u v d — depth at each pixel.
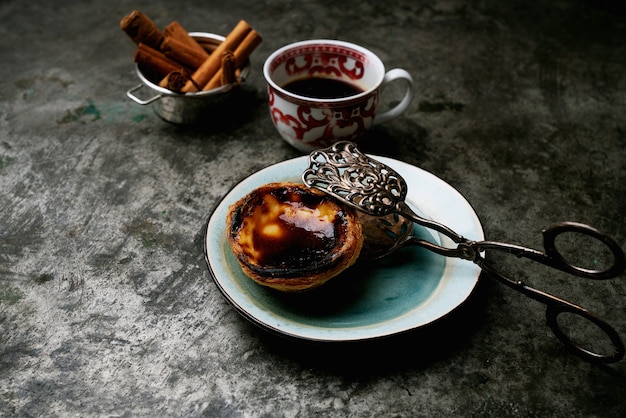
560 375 0.47
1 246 0.54
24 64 0.71
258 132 0.64
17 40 0.74
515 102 0.67
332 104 0.55
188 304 0.50
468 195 0.58
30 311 0.50
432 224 0.47
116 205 0.57
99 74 0.70
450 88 0.69
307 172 0.49
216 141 0.63
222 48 0.62
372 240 0.51
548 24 0.78
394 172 0.48
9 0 0.80
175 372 0.47
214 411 0.45
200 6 0.80
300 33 0.76
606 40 0.76
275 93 0.56
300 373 0.47
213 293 0.51
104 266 0.53
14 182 0.59
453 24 0.78
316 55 0.60
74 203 0.57
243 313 0.45
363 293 0.48
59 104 0.67
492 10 0.80
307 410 0.45
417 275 0.49
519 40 0.75
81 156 0.61
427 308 0.46
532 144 0.63
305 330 0.44
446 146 0.62
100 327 0.49
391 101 0.67
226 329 0.49
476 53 0.73
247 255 0.47
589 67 0.72
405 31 0.76
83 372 0.47
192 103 0.62
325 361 0.47
